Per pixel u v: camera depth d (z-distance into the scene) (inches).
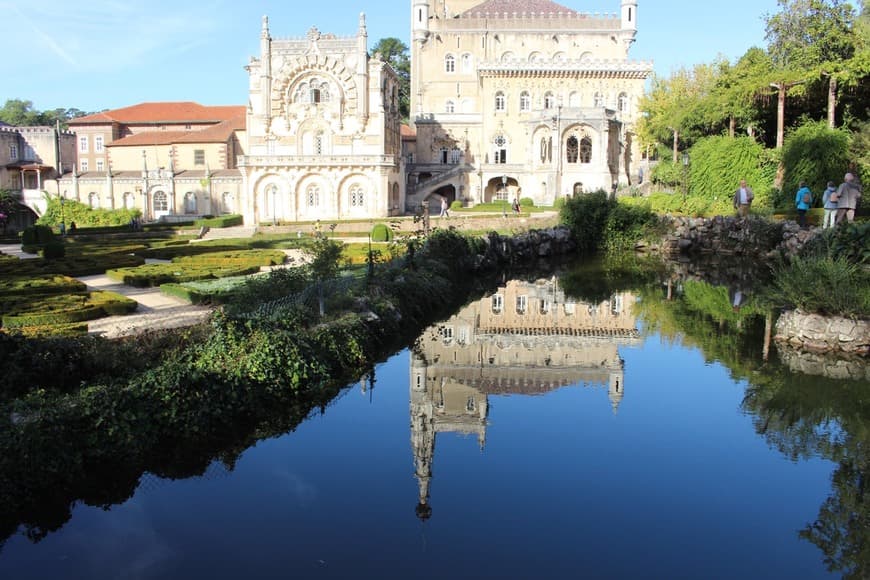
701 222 2065.7
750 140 2317.9
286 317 822.5
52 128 4146.2
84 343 699.4
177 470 601.0
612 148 3474.4
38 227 2325.3
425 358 960.3
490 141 3828.7
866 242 1127.0
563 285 1571.1
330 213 3292.3
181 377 627.5
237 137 3880.4
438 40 4057.6
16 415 542.3
